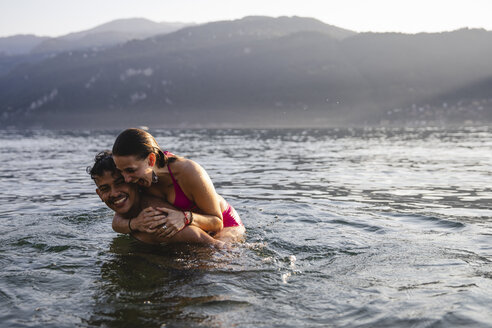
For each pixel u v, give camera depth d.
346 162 11.09
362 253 3.10
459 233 3.74
